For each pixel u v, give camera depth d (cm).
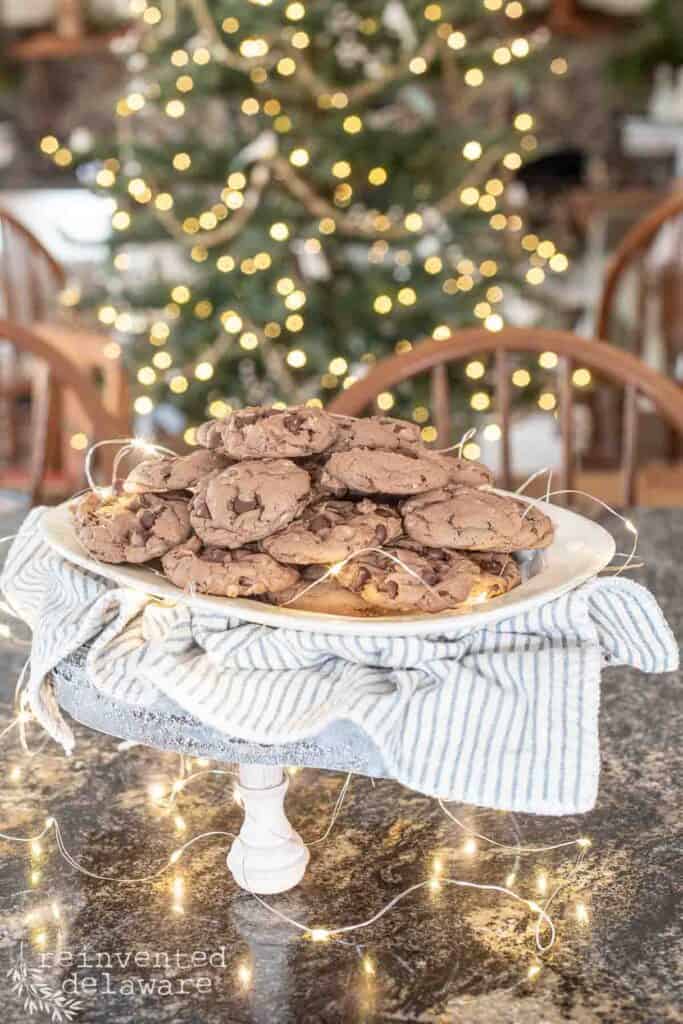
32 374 381
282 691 98
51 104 712
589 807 94
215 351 346
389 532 102
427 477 104
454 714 96
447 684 97
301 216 345
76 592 108
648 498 269
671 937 97
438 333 256
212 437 106
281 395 358
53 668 103
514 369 348
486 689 97
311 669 101
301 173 342
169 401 358
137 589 101
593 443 362
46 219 672
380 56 352
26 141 718
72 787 114
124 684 98
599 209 632
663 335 391
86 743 120
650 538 164
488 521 103
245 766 101
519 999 92
